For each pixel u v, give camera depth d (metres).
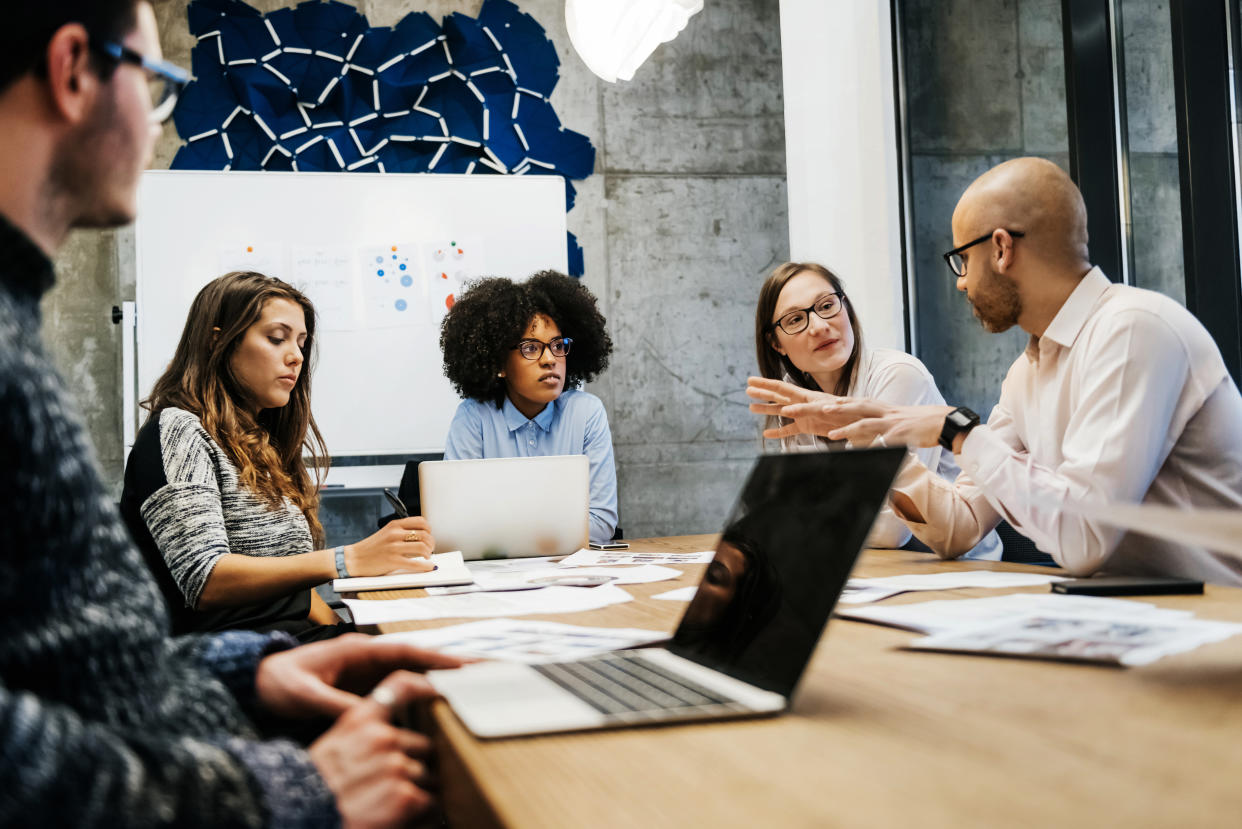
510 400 3.23
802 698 0.65
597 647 0.87
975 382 3.77
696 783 0.48
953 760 0.49
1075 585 1.08
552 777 0.50
